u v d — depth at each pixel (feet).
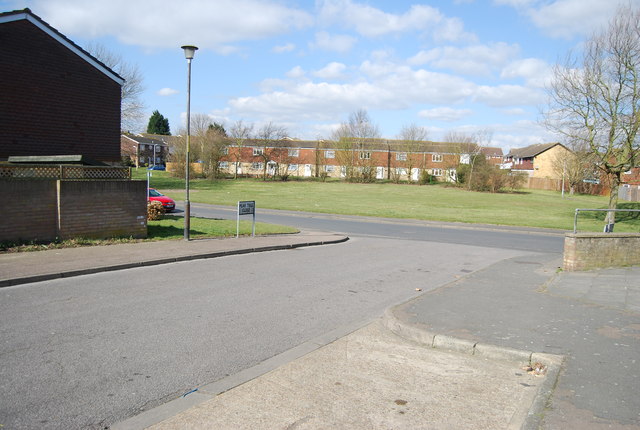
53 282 31.01
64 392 15.51
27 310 24.44
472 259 50.96
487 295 30.42
